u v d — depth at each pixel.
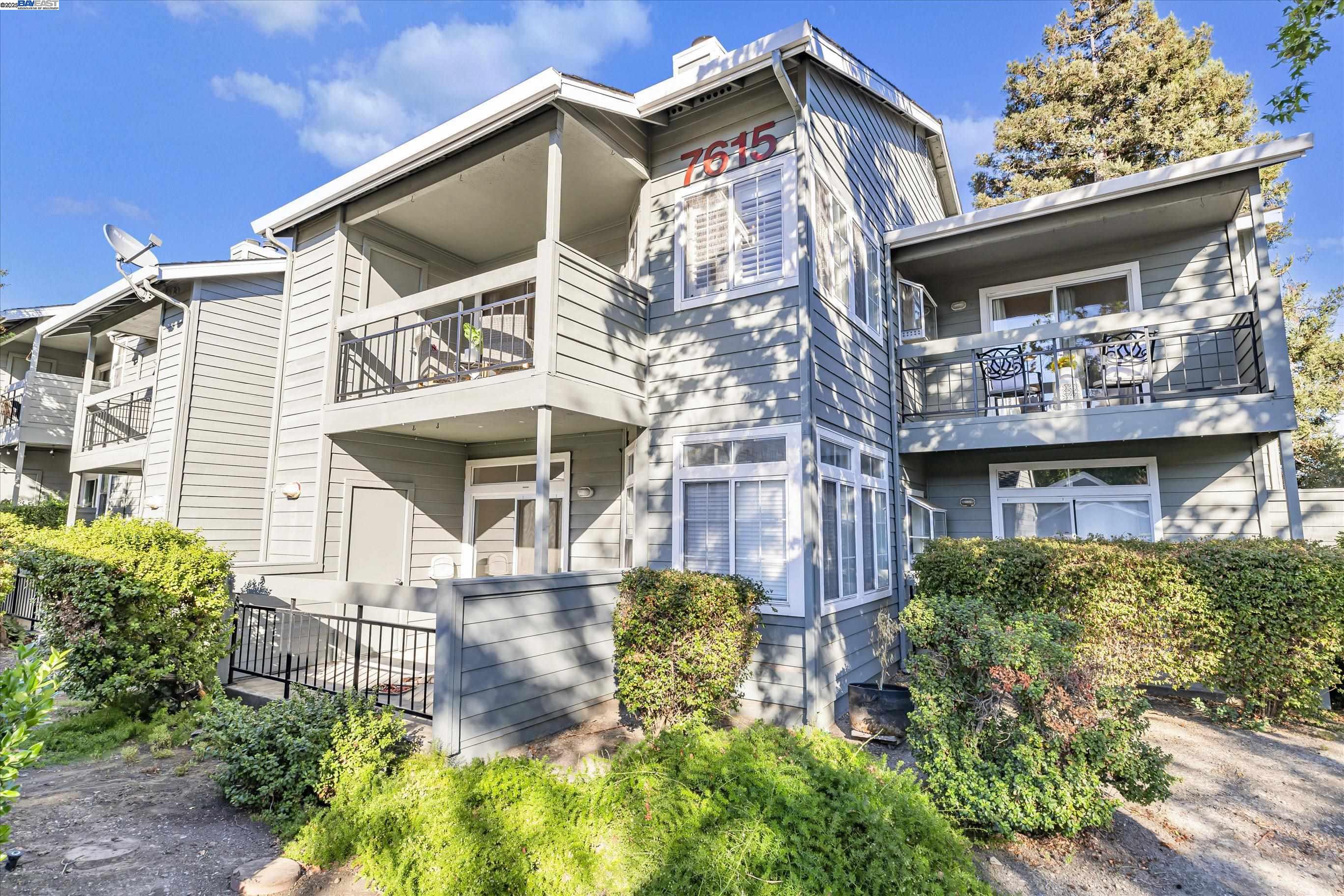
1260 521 7.79
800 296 6.27
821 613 6.12
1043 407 8.59
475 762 4.02
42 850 3.59
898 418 8.91
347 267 8.50
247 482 9.78
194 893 3.22
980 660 3.93
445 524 9.25
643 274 7.50
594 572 5.91
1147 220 8.26
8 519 10.29
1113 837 3.92
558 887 3.09
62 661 2.39
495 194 8.08
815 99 6.97
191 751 5.20
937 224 8.61
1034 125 17.20
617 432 8.09
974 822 3.84
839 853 2.96
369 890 3.30
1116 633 6.27
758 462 6.39
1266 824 4.11
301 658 7.21
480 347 7.39
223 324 9.69
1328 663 5.74
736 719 5.95
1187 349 8.45
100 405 11.84
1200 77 15.41
